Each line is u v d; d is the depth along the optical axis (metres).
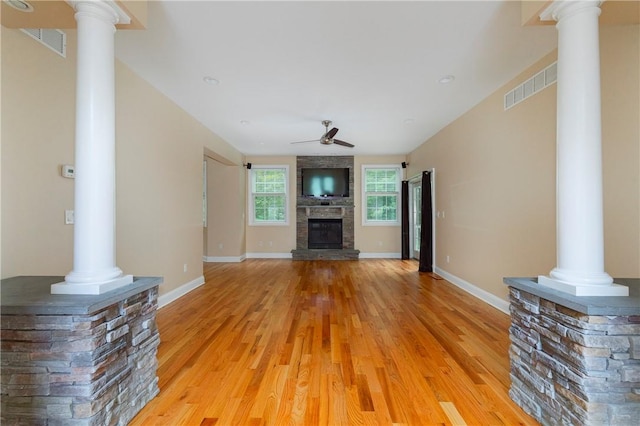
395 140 5.92
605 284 1.50
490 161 3.63
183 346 2.51
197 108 4.06
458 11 2.11
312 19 2.19
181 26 2.26
